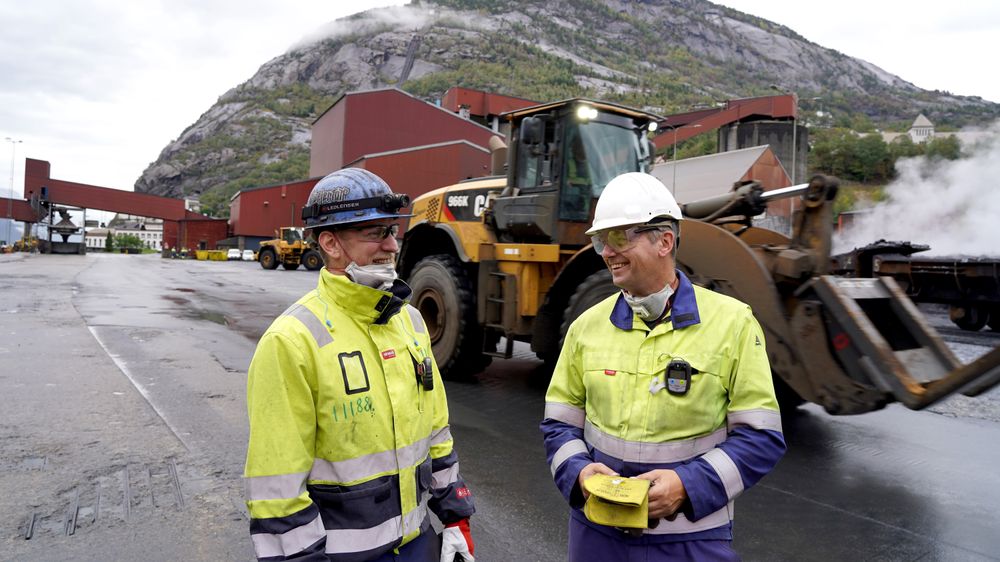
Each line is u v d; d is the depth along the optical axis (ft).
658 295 5.94
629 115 21.63
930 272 43.42
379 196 5.55
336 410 5.19
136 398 18.49
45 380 20.21
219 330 32.60
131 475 12.78
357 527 5.18
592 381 6.19
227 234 188.55
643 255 5.90
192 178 651.25
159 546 9.96
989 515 12.10
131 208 169.27
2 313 35.63
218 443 14.82
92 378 20.74
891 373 11.46
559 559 10.05
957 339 37.73
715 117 164.96
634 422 5.84
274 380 5.04
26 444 14.33
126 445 14.51
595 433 6.17
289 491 4.92
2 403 17.48
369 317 5.50
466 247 23.03
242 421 16.58
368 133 143.02
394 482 5.43
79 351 25.29
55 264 94.84
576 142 20.62
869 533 11.23
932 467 14.92
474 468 14.17
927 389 10.82
